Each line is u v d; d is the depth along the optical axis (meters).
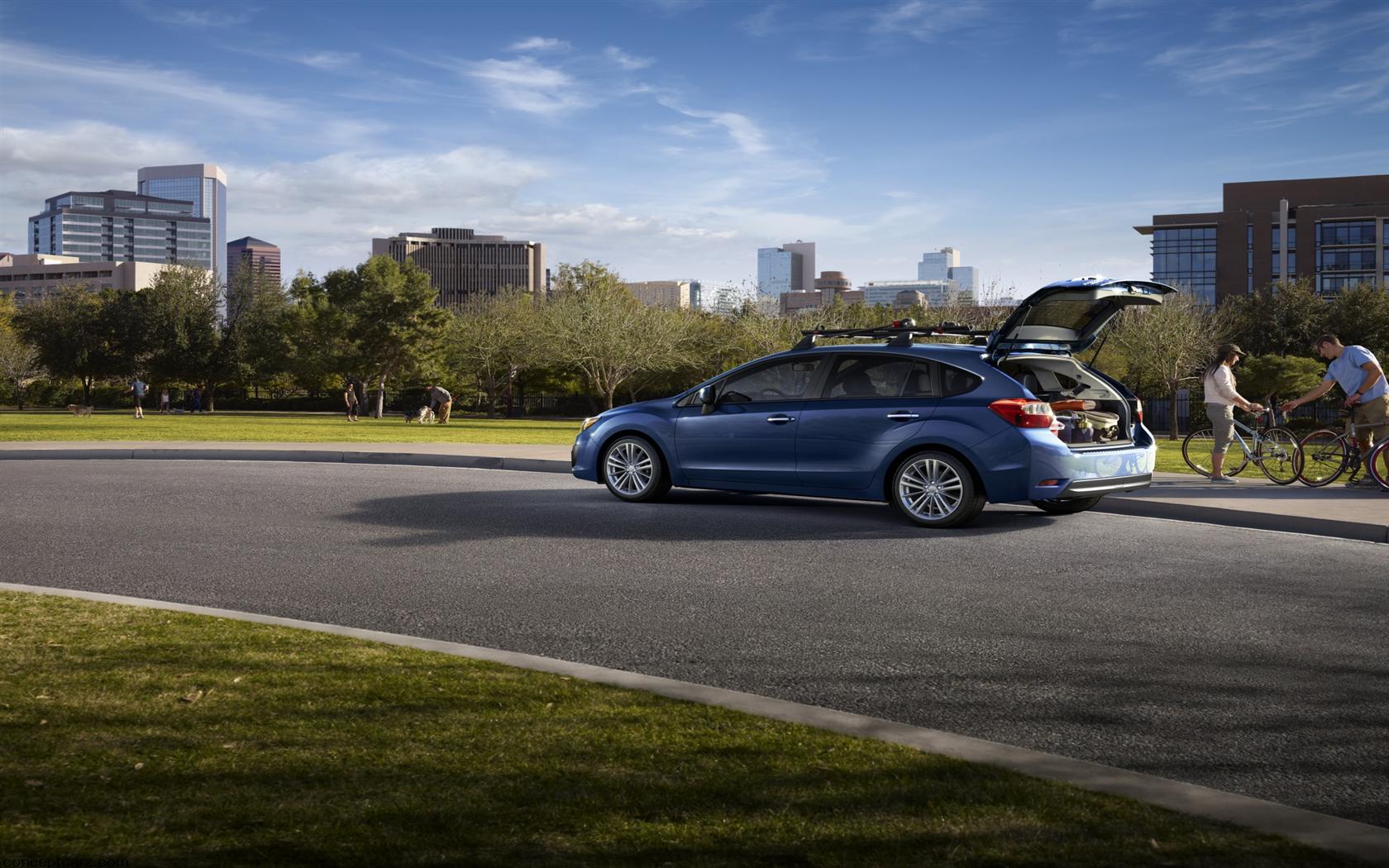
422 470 15.84
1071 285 9.47
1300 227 95.44
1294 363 42.72
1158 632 5.86
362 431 30.38
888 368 10.01
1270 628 5.94
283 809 3.14
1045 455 9.20
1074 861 2.84
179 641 5.18
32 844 2.88
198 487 13.07
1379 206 92.81
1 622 5.57
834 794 3.28
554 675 4.62
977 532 9.38
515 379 62.16
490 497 11.91
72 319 68.88
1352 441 12.29
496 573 7.49
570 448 18.67
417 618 6.17
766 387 10.66
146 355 69.12
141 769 3.45
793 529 9.47
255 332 68.75
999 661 5.27
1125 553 8.35
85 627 5.45
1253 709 4.50
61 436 24.84
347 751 3.63
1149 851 2.91
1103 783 3.39
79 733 3.79
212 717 3.99
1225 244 98.31
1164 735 4.19
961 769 3.50
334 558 8.06
